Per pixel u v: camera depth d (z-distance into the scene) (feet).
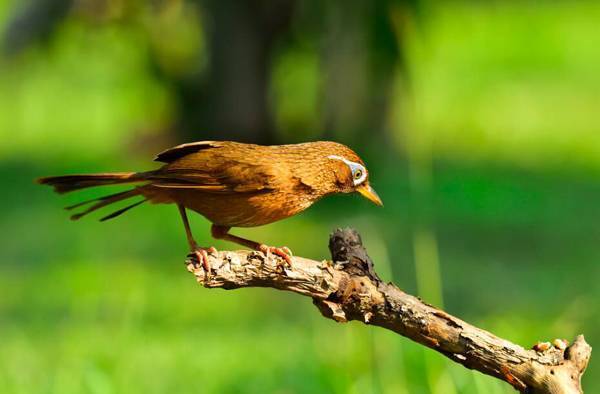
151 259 51.78
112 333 38.40
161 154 21.89
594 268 50.31
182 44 76.28
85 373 28.68
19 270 50.11
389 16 55.83
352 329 28.14
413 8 54.90
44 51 72.18
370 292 16.97
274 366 34.19
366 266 17.22
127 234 57.31
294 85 78.23
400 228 58.29
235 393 32.48
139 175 21.44
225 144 21.75
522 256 53.36
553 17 139.64
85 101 99.86
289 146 21.91
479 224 60.70
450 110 100.32
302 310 43.78
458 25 125.80
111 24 71.97
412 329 16.87
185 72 76.43
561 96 107.55
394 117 68.59
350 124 68.23
